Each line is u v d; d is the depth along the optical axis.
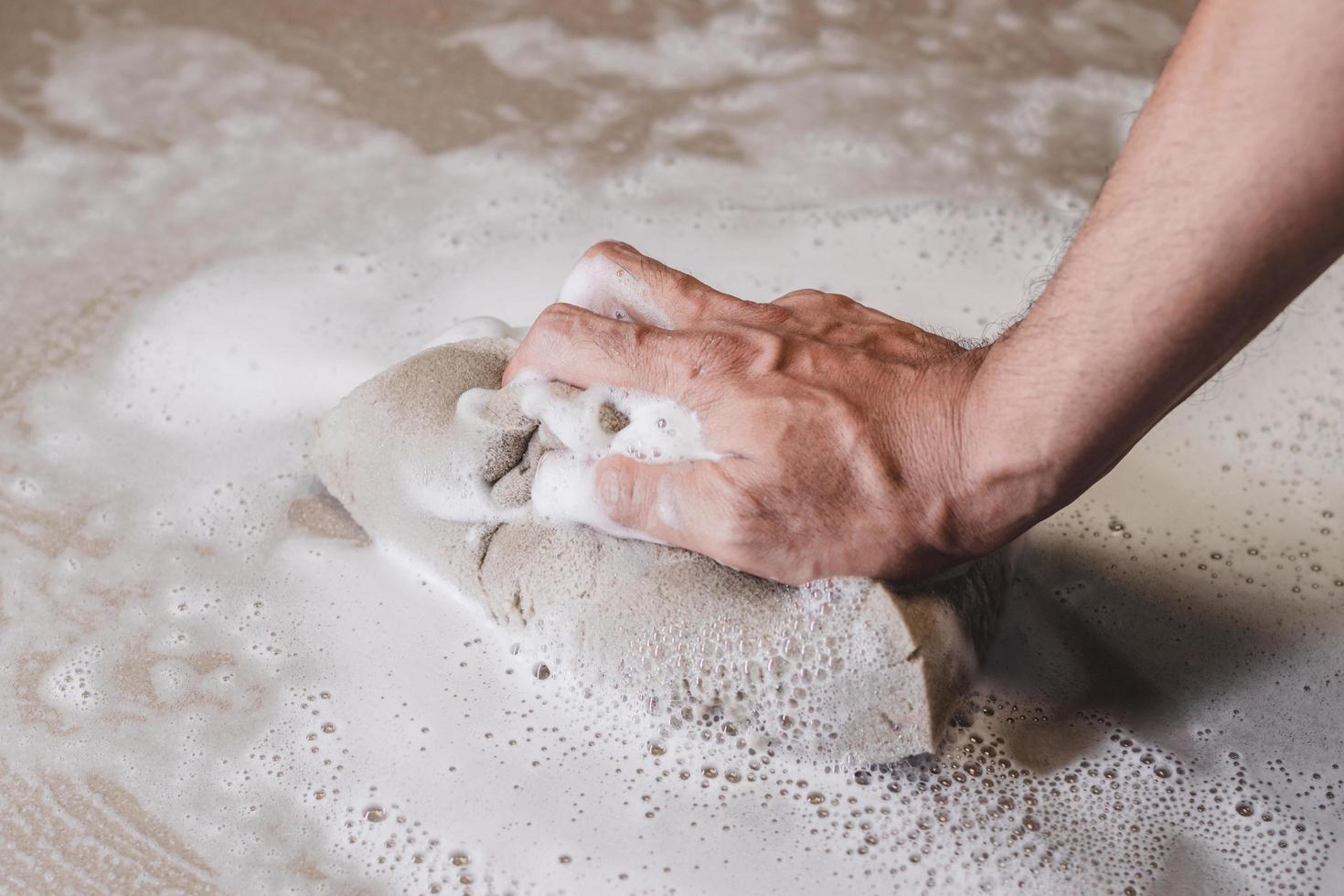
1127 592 1.39
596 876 1.15
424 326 1.79
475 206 1.99
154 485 1.57
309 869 1.17
